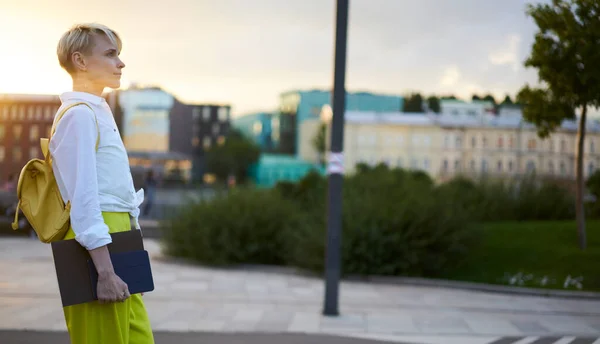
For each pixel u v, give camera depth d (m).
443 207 13.15
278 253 14.38
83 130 2.54
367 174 18.55
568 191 20.28
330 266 8.23
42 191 2.60
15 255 14.16
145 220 24.98
